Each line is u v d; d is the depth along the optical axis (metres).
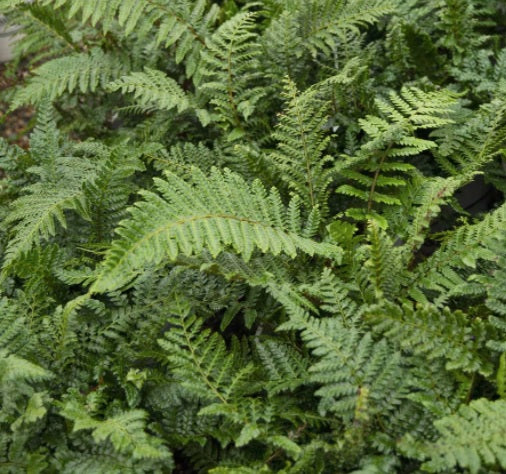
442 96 2.20
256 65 2.30
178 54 2.36
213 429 1.99
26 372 1.94
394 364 1.96
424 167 2.29
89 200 2.18
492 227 2.05
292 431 1.97
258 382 2.02
